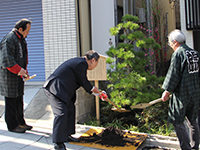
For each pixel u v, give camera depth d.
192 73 2.77
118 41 5.79
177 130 2.83
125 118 4.35
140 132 3.73
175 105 2.83
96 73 4.19
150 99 3.91
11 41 3.42
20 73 3.41
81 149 3.09
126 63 4.02
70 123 3.31
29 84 5.95
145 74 4.16
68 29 4.82
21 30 3.58
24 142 3.34
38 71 5.87
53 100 2.95
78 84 3.12
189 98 2.78
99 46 5.69
